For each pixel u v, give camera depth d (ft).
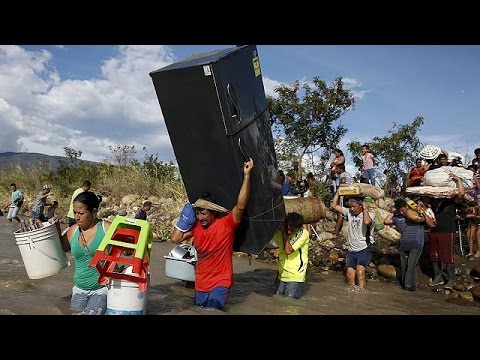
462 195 27.63
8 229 45.70
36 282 21.38
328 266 32.60
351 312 20.85
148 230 15.28
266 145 19.77
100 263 15.98
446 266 28.27
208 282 18.60
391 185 58.75
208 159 18.26
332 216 41.47
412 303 23.99
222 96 16.78
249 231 19.24
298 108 61.36
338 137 62.54
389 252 34.88
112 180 61.46
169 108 17.92
